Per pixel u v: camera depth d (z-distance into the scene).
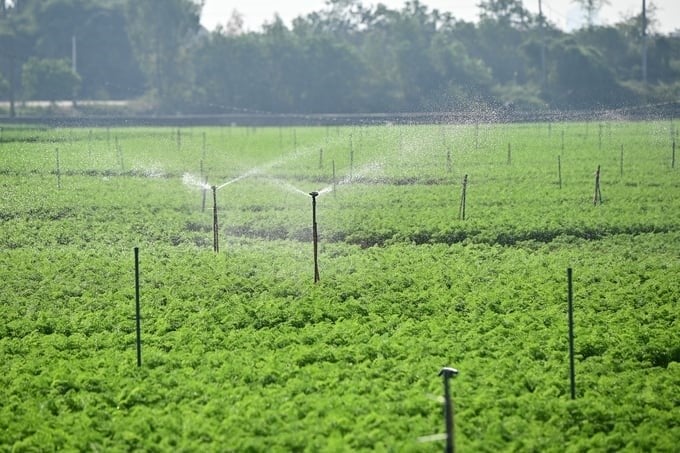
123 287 67.50
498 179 126.00
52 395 46.44
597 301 62.84
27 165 141.00
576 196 109.19
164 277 70.06
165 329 57.66
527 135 179.12
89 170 137.38
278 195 112.38
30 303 63.66
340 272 71.62
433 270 71.50
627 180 123.19
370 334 56.25
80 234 89.12
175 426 42.00
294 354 51.97
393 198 109.25
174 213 99.12
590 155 153.38
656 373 49.81
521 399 44.66
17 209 102.25
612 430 42.91
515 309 61.16
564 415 43.41
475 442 40.09
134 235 88.94
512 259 76.56
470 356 51.22
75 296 66.31
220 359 51.12
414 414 43.34
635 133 189.38
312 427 41.31
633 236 87.38
